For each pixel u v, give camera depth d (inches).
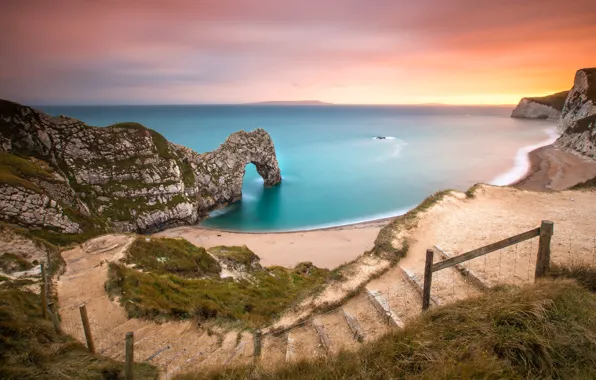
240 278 1036.5
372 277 571.2
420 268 562.6
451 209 813.9
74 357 386.3
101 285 723.4
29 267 797.2
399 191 2847.0
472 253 345.7
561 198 860.0
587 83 4960.6
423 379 224.7
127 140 2209.6
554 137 5339.6
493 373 218.5
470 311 294.5
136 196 2031.3
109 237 1043.3
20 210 1409.9
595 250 522.6
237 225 2191.2
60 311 607.8
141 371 432.5
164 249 1008.9
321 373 267.1
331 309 529.7
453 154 4392.2
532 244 569.9
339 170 3700.8
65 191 1727.4
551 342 238.2
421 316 323.0
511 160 3791.8
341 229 2010.3
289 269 1327.5
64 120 2073.1
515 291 313.4
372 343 310.2
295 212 2421.3
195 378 341.4
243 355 472.7
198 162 2591.0
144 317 618.5
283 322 542.9
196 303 692.7
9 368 321.1
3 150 1765.5
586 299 285.9
